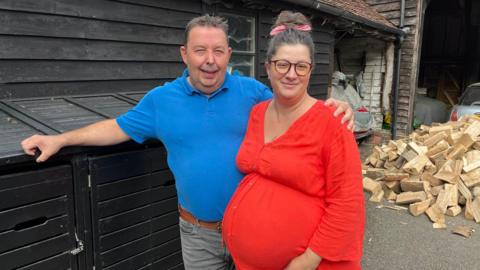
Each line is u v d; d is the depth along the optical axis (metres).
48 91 2.96
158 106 1.90
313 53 1.54
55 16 2.94
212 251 1.98
